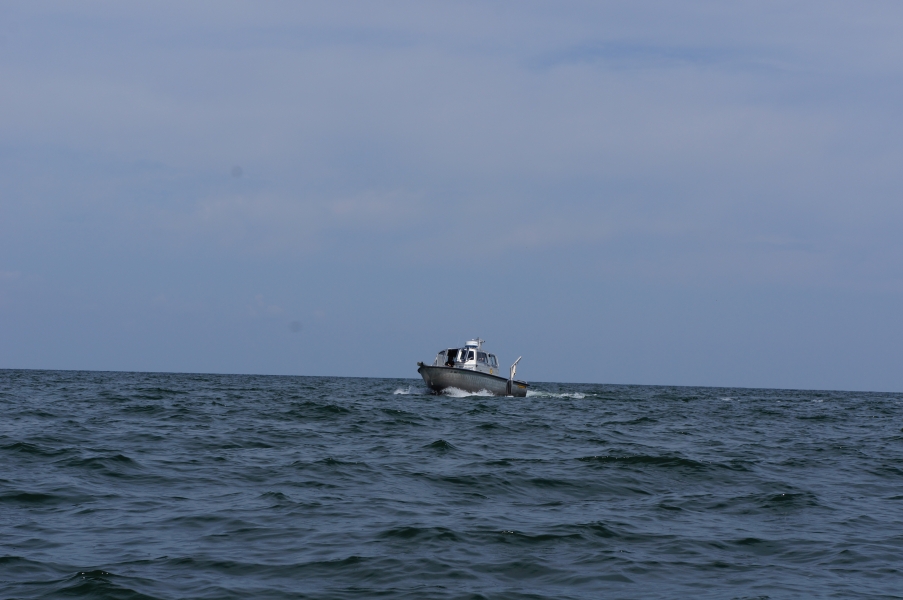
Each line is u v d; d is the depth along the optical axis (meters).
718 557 9.45
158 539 9.58
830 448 22.48
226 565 8.48
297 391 58.81
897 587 8.34
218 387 65.12
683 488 14.38
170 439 19.80
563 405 43.94
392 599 7.43
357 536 9.86
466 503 12.39
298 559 8.77
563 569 8.71
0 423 22.88
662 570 8.79
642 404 51.38
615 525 10.97
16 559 8.42
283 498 12.18
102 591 7.42
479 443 20.92
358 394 54.75
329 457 16.75
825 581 8.48
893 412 53.03
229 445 19.05
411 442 20.64
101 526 10.19
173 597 7.36
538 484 14.24
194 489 12.95
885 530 11.15
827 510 12.51
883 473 17.27
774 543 10.21
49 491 12.27
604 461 17.09
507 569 8.63
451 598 7.50
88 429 21.56
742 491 14.14
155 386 62.84
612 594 7.86
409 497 12.68
